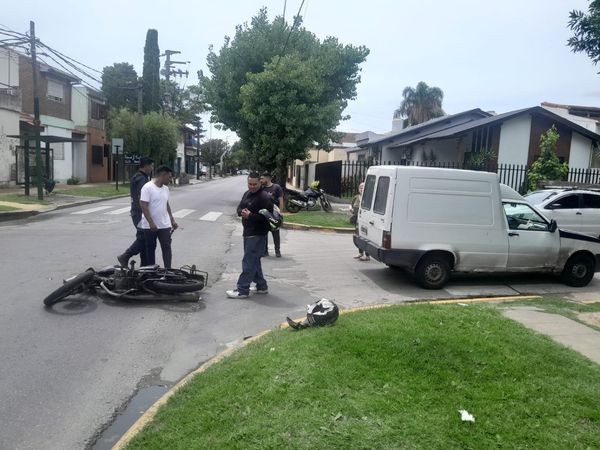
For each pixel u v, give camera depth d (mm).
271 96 21281
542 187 15875
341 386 3896
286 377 4078
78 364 4855
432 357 4473
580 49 5117
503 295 8086
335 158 43906
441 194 8203
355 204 13156
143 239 7785
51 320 6000
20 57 27781
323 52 23953
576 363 4500
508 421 3430
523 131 24062
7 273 8141
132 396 4309
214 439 3250
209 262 9844
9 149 24922
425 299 7664
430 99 54906
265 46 23516
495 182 8383
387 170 8438
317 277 8961
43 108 29031
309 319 5469
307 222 16484
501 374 4191
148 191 7480
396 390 3830
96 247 10625
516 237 8461
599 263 8805
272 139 21984
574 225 12531
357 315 5926
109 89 48406
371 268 9859
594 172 22109
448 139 26188
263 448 3111
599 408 3662
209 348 5426
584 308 6668
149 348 5340
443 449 3100
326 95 24312
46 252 9945
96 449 3512
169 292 6891
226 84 23734
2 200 18672
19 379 4480
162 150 34844
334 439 3170
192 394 4023
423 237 8156
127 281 6781
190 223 15875
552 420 3463
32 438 3600
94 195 23312
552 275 9625
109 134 34750
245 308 6855
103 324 5953
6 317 6031
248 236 7312
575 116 36812
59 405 4078
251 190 7285
